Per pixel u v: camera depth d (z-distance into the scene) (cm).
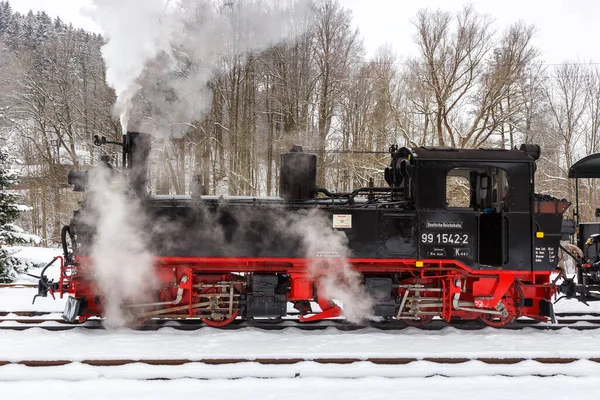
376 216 697
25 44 4466
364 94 2302
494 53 2309
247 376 519
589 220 2248
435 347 621
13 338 642
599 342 662
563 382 519
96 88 3142
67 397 459
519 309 720
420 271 717
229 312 707
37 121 3120
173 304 716
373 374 527
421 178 698
